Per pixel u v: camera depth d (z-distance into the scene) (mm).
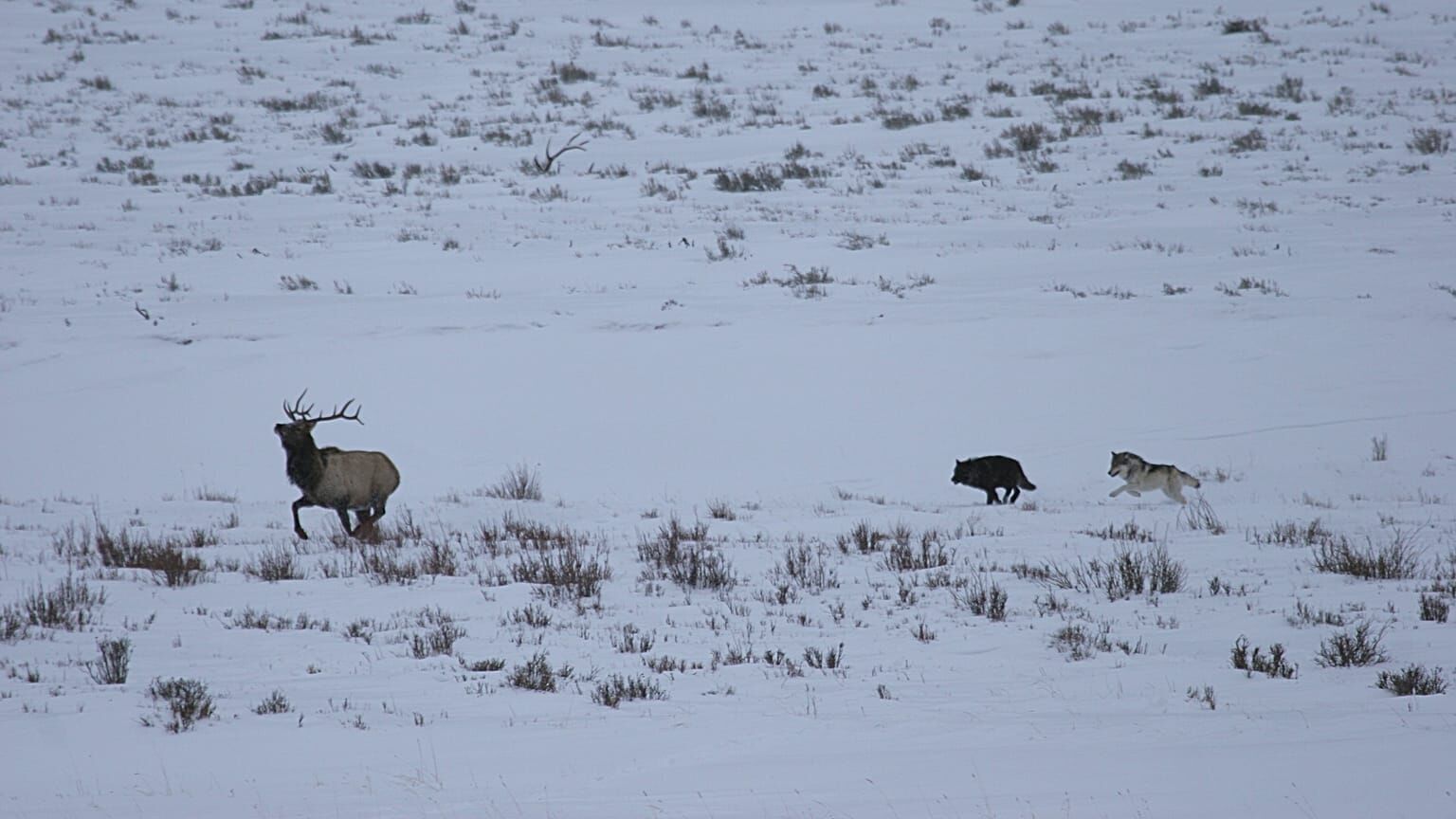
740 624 24828
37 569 29734
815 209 86688
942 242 77438
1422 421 50125
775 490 44750
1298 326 60312
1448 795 11984
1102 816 11883
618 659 21828
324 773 14602
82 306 63906
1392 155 96125
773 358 57688
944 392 54000
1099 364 56625
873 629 24297
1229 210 83812
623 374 56094
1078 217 83312
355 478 35219
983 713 17641
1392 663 20812
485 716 17656
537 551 33094
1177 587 27812
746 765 14672
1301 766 13375
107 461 47156
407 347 58750
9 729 16547
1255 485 43812
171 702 17609
